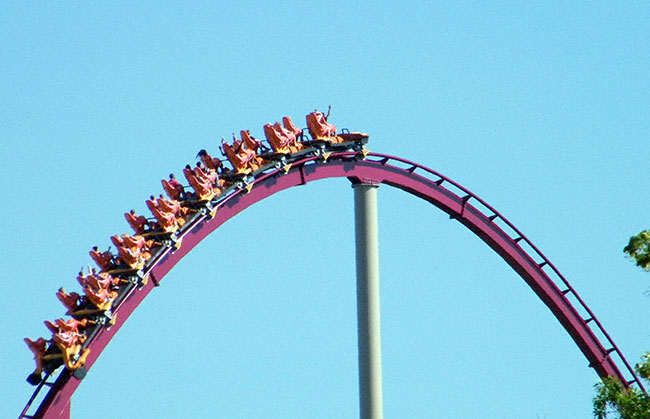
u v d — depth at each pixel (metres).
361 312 128.62
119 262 112.19
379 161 131.50
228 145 119.56
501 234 141.88
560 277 145.12
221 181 118.50
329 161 126.94
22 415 104.38
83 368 106.62
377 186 130.75
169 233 112.94
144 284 111.38
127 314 110.38
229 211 118.88
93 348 107.69
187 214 115.94
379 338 128.62
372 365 128.12
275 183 122.56
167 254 113.56
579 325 147.12
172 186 117.00
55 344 106.88
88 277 107.69
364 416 127.69
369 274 129.00
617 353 148.75
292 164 122.88
